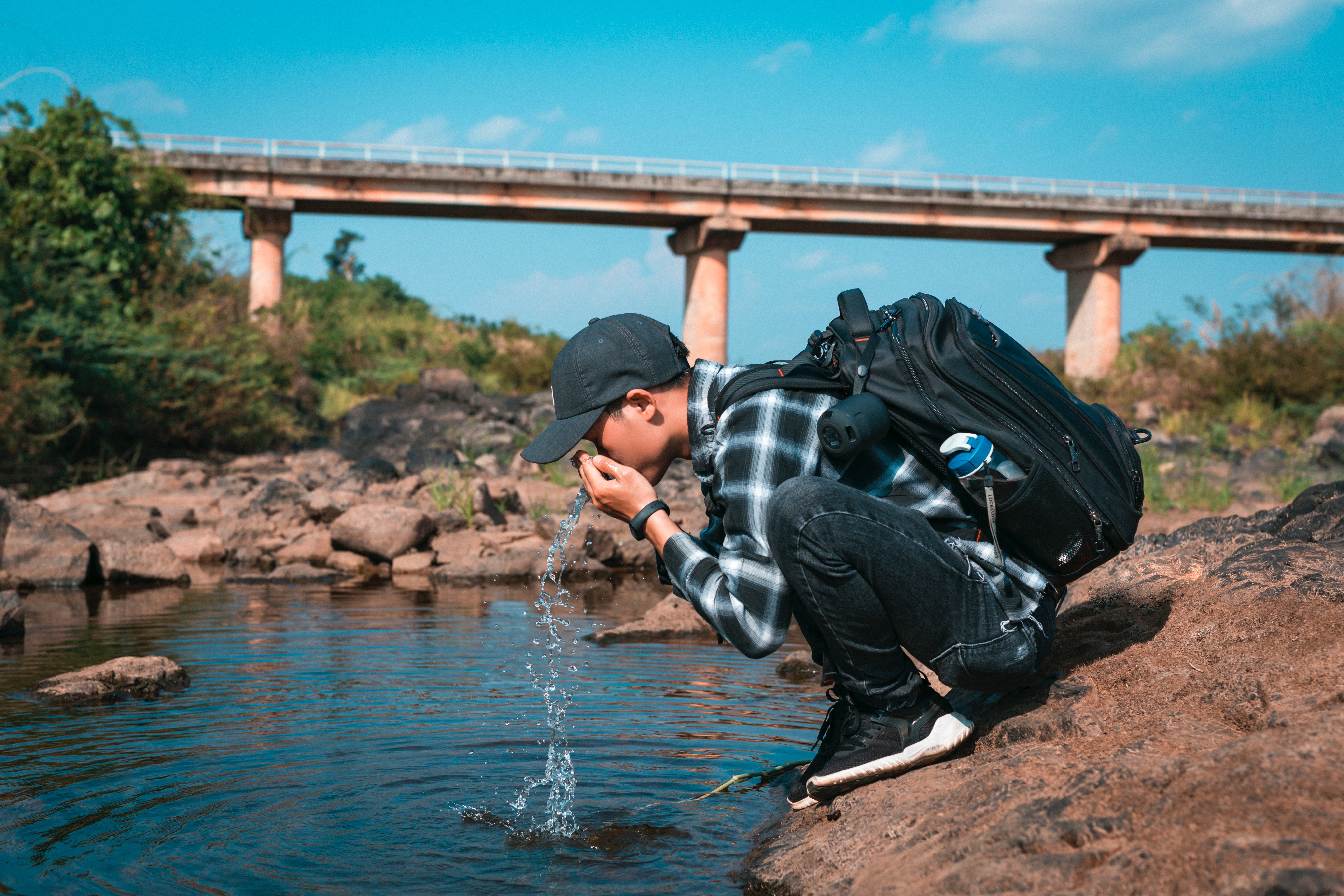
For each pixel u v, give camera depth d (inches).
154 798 110.1
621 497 94.0
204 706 152.9
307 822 103.6
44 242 647.8
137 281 721.6
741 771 123.2
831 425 83.1
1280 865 54.2
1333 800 59.8
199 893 85.2
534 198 1061.8
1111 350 1212.5
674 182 1075.9
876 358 87.4
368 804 109.3
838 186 1114.7
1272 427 730.8
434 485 453.7
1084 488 85.4
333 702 156.4
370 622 242.8
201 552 392.2
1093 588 130.2
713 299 1131.3
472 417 736.3
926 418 85.4
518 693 164.2
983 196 1140.5
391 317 1279.5
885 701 93.4
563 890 87.2
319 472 556.4
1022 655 88.4
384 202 1035.3
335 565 374.6
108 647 206.1
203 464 620.7
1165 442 634.8
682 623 227.8
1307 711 75.9
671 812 108.5
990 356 85.8
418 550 391.2
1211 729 82.6
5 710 150.6
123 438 661.9
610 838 100.5
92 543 325.7
